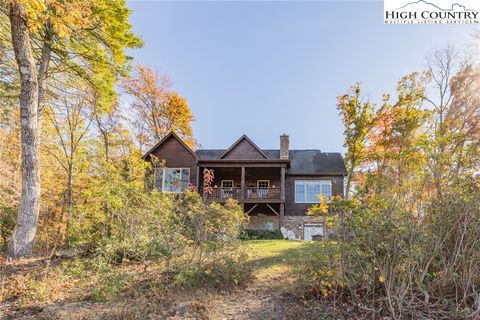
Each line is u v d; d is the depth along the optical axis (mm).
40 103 10898
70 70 12562
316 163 20422
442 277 4375
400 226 4172
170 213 6777
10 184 15148
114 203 7301
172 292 5141
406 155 5227
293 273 5809
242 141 19812
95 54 11758
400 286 4180
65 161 16938
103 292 5141
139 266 6258
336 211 4590
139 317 4422
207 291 5246
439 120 11836
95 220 7809
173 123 27031
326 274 4574
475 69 15070
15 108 14617
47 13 8445
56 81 13398
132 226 7051
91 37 11516
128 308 4637
